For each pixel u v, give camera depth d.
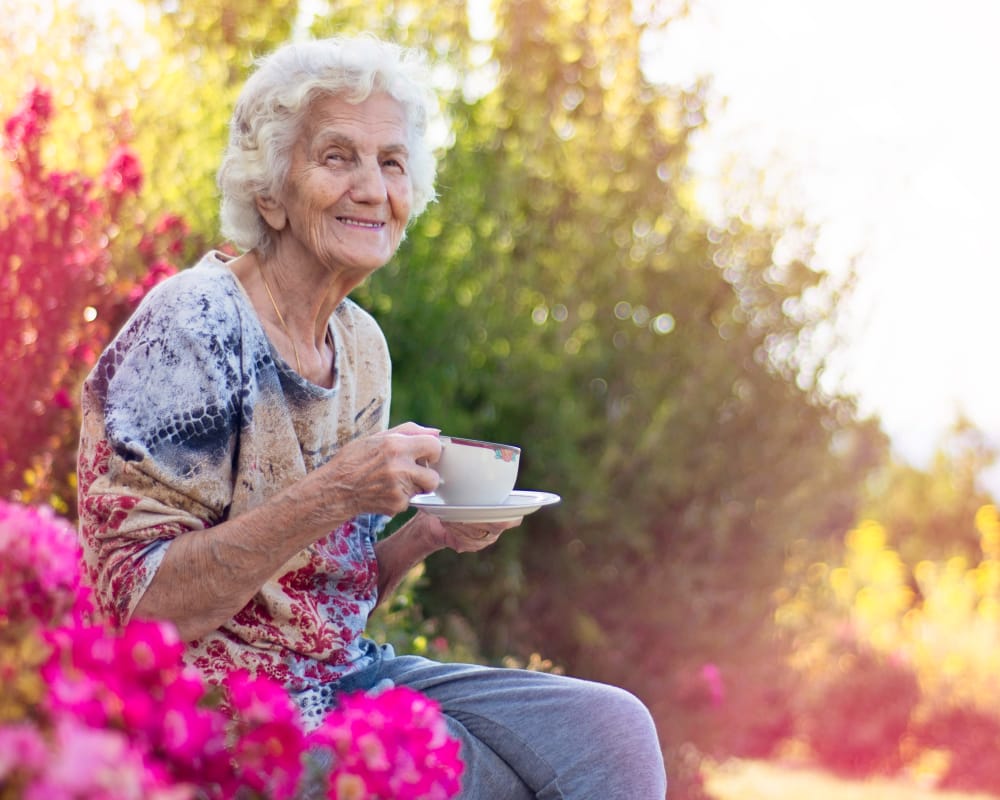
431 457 2.03
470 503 2.19
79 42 4.53
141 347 2.05
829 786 7.02
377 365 2.47
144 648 1.53
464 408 5.47
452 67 5.64
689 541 5.70
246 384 2.12
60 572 1.59
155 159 4.60
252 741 1.61
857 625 8.41
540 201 5.74
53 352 3.55
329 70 2.23
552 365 5.54
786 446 5.91
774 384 5.90
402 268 5.08
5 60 4.29
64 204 3.60
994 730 7.66
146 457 2.00
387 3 5.52
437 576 5.28
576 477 5.44
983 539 10.52
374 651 2.42
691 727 5.65
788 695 6.93
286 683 2.15
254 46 5.20
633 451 5.66
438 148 5.49
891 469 10.89
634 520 5.59
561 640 5.55
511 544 5.39
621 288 5.73
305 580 2.20
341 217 2.24
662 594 5.61
